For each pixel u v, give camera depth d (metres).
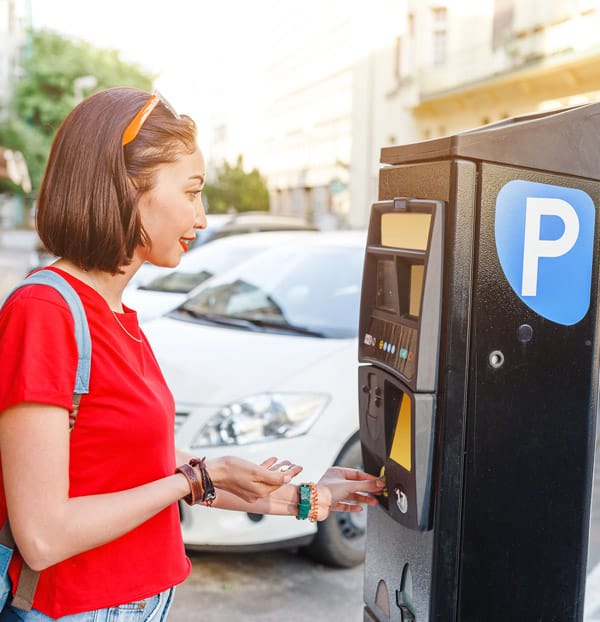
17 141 32.03
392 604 1.83
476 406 1.62
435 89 18.17
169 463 1.39
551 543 1.73
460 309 1.58
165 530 1.41
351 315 3.86
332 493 1.70
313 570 3.39
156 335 3.90
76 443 1.27
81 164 1.30
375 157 21.42
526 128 1.58
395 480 1.71
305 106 28.23
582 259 1.68
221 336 3.78
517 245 1.61
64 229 1.30
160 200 1.34
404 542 1.76
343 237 4.73
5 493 1.22
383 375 1.73
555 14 14.28
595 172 1.65
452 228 1.55
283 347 3.56
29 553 1.19
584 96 14.23
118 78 35.31
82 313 1.27
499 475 1.66
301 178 28.98
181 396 3.27
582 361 1.71
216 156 41.69
